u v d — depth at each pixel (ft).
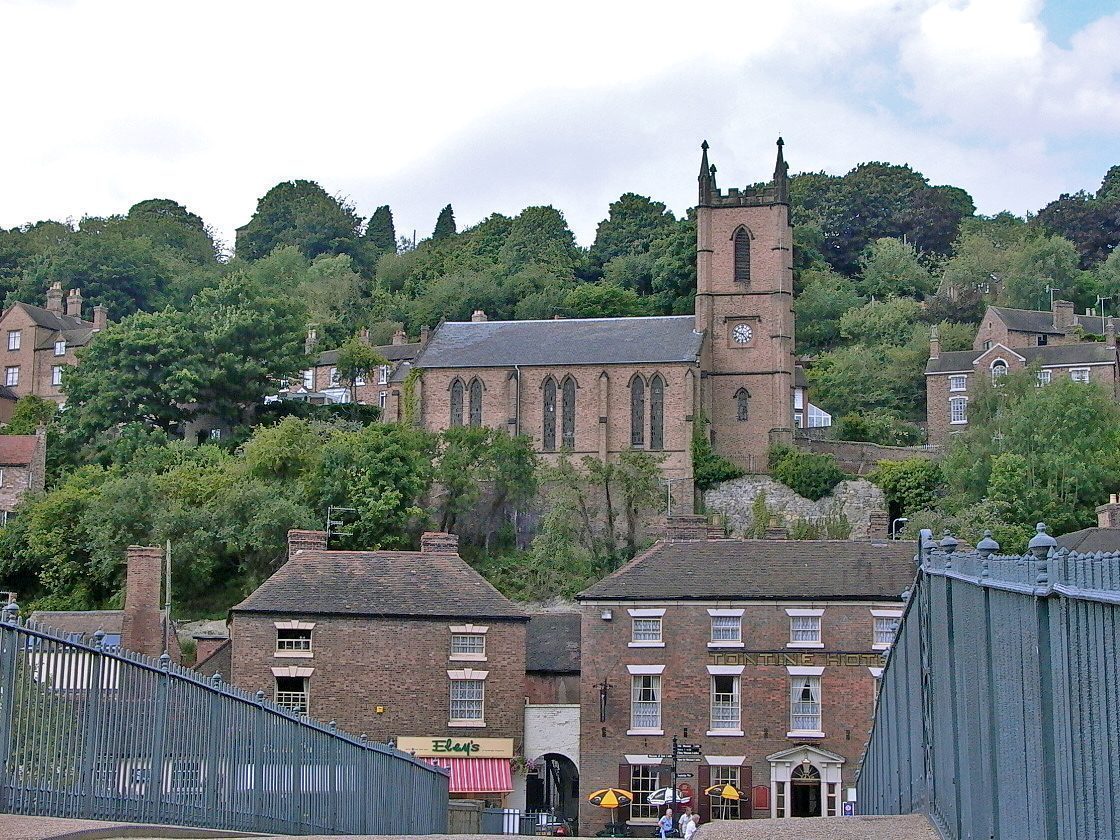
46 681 68.74
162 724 79.97
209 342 412.16
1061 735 47.70
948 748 71.26
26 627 66.64
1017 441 353.92
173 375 403.95
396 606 192.95
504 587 339.57
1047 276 594.24
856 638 190.19
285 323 424.46
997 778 59.11
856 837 71.56
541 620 226.99
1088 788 44.21
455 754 189.47
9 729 65.16
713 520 338.54
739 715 191.21
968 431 381.19
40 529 326.03
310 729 103.50
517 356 403.75
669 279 587.27
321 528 326.24
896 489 375.45
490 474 370.32
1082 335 493.77
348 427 409.08
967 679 65.72
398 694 190.49
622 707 193.26
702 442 393.09
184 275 641.81
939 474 373.20
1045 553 50.78
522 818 188.44
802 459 384.06
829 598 191.11
